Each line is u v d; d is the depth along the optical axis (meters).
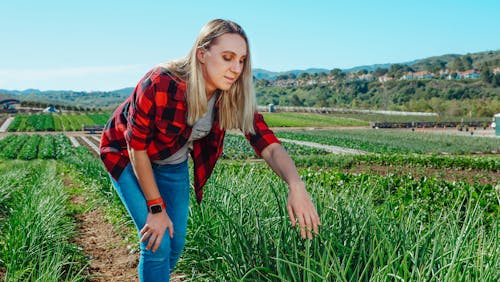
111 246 6.40
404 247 3.12
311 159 22.81
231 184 5.49
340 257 3.33
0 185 9.24
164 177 3.42
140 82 3.00
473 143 48.22
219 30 2.79
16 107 176.88
